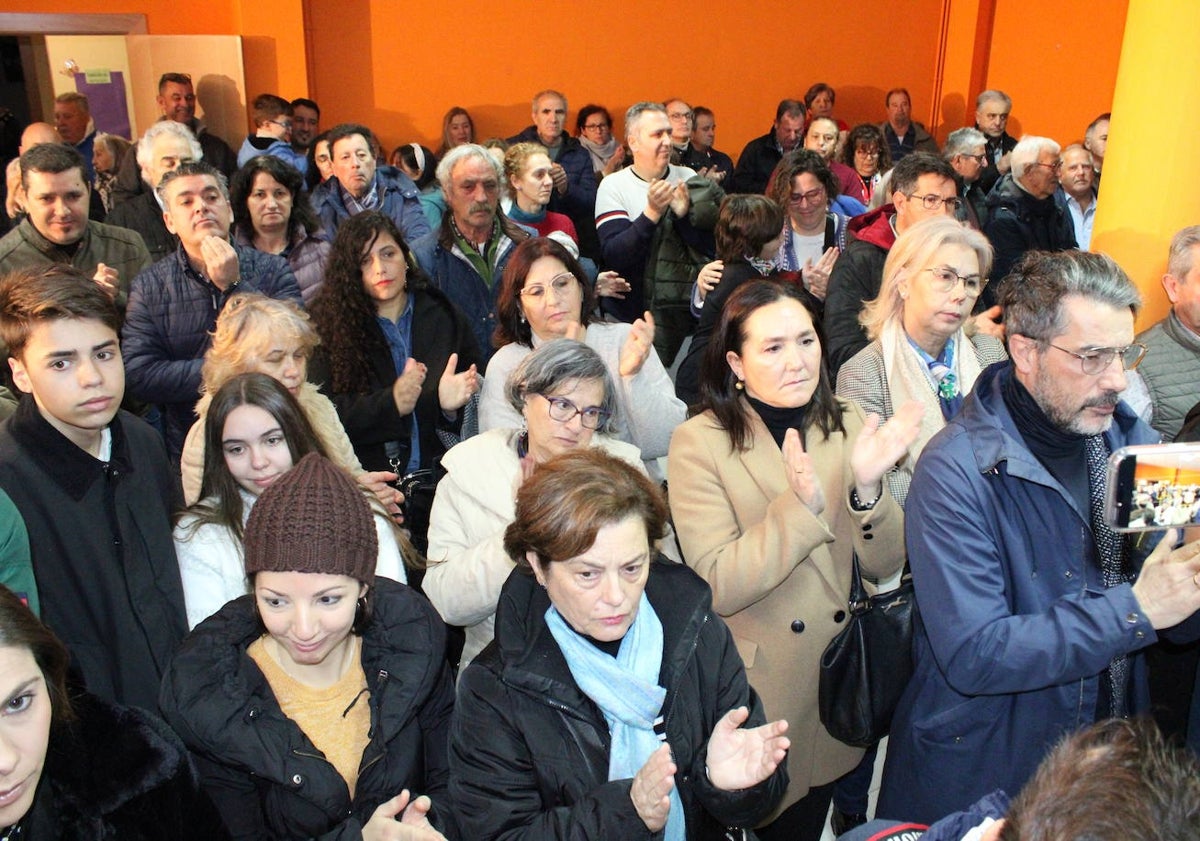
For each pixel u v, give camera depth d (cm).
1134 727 97
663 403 295
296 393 258
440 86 880
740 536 217
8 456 198
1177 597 160
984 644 171
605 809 143
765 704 215
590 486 150
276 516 159
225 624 172
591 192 638
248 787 169
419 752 178
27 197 368
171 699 162
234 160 772
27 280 196
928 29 955
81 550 202
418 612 181
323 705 172
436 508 240
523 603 167
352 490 167
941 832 131
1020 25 907
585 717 157
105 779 136
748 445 219
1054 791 92
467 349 346
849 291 349
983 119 809
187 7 820
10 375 264
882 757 290
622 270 459
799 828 236
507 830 154
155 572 209
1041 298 175
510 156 472
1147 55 314
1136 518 147
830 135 760
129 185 543
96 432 206
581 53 895
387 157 885
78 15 802
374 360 322
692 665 166
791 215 450
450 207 397
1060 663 165
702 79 923
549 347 220
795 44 933
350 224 322
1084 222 609
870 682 206
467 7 868
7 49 822
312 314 325
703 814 174
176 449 338
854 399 270
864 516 204
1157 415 280
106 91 833
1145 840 86
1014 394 188
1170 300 295
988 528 180
